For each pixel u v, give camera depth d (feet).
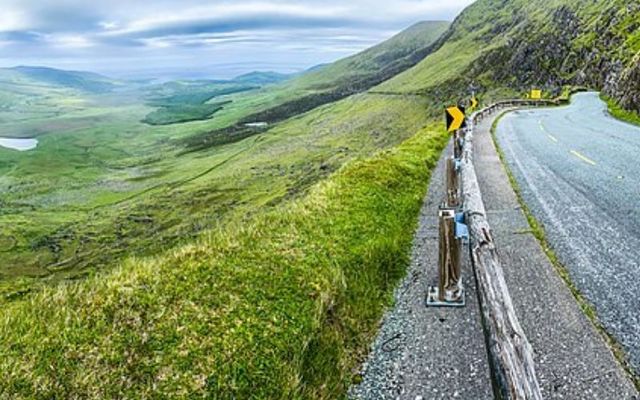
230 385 14.99
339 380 17.62
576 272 24.90
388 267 27.45
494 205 39.96
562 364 17.28
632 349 17.87
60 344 15.53
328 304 20.77
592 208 36.52
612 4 392.47
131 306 18.06
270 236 27.55
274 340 17.29
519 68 483.92
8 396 13.21
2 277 284.41
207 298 19.31
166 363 15.37
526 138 87.20
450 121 40.27
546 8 601.21
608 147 69.36
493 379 13.83
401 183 45.85
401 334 20.85
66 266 300.40
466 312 22.27
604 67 290.15
